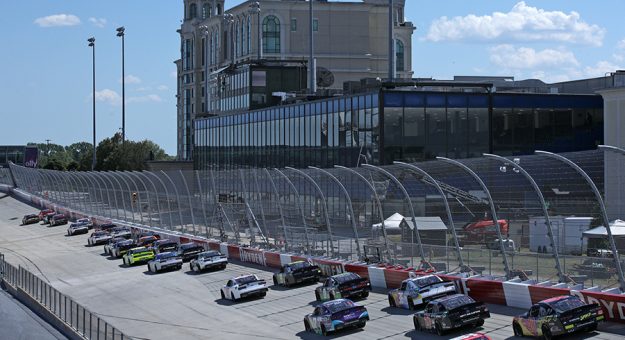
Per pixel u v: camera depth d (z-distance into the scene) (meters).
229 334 30.09
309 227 43.38
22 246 69.12
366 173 39.38
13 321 36.62
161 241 53.81
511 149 59.28
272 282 40.31
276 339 28.41
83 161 164.62
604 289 27.23
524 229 31.88
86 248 63.53
